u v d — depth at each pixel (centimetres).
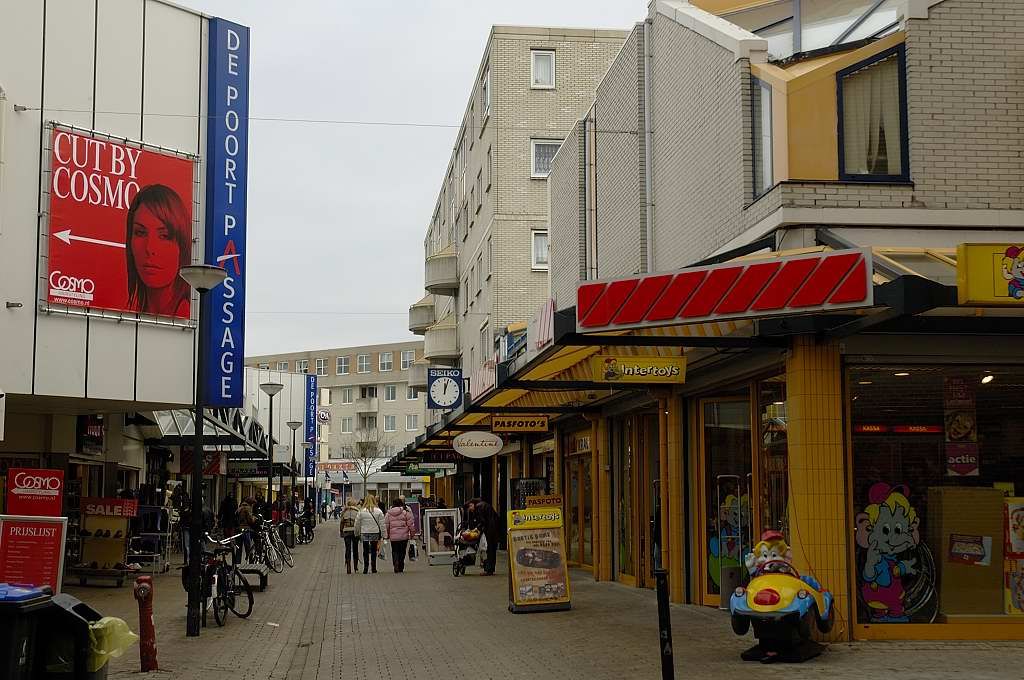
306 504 4725
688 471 1664
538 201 3684
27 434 2355
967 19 1262
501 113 3709
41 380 1952
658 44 1789
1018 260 952
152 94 2169
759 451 1443
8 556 1236
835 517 1187
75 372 2005
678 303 1093
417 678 1095
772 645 1091
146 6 2162
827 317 1185
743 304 1055
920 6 1256
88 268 2028
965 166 1244
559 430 2686
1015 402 1243
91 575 2145
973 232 1239
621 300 1128
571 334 1198
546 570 1659
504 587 2156
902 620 1212
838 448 1196
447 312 5188
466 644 1329
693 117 1591
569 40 3756
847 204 1228
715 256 1338
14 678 767
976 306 963
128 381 2092
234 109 2292
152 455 3509
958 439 1235
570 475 2630
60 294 1978
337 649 1333
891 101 1260
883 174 1247
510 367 1661
